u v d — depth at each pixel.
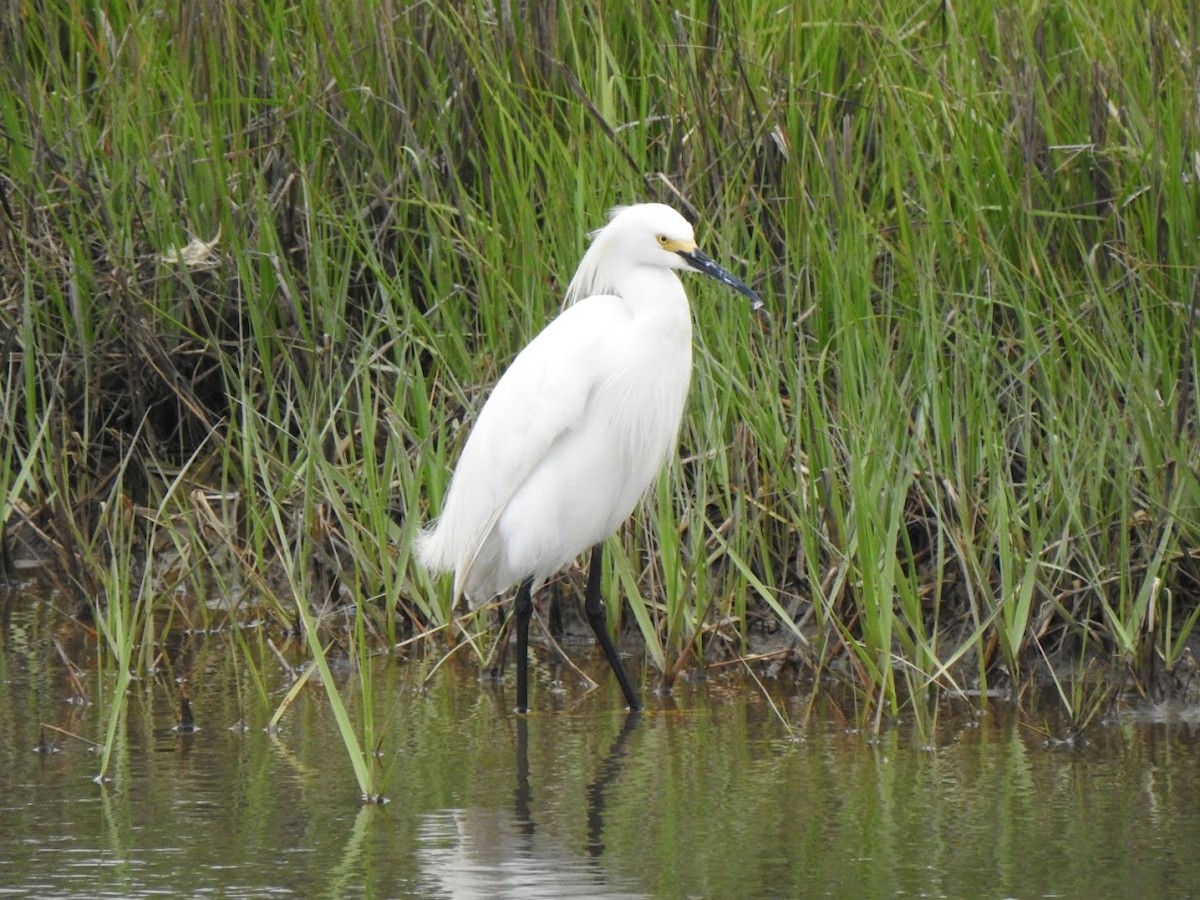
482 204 12.91
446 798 8.77
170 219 13.34
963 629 11.25
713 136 12.51
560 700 10.71
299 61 13.95
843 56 13.19
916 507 11.66
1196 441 10.86
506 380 10.68
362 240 13.25
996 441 11.02
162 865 7.77
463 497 10.66
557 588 12.25
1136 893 7.34
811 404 10.88
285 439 12.31
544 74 13.17
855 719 10.16
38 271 13.55
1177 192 11.34
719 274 10.40
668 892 7.42
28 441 13.45
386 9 13.37
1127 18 12.59
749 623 11.76
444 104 13.35
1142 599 10.26
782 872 7.65
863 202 12.65
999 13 12.77
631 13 13.34
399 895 7.38
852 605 11.27
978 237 11.45
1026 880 7.52
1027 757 9.37
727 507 11.36
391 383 12.99
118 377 13.95
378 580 12.00
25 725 10.02
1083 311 11.46
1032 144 11.91
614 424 10.52
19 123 14.16
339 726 9.35
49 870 7.70
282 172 13.75
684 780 9.05
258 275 13.55
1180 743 9.59
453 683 11.07
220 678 11.05
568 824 8.35
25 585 13.19
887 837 8.10
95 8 14.25
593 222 11.96
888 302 11.73
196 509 12.84
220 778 9.10
